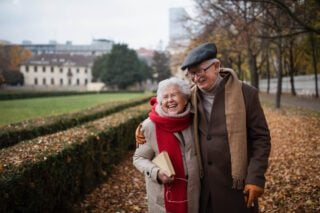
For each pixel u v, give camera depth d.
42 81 120.38
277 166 7.70
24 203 3.85
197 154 2.90
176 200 2.84
